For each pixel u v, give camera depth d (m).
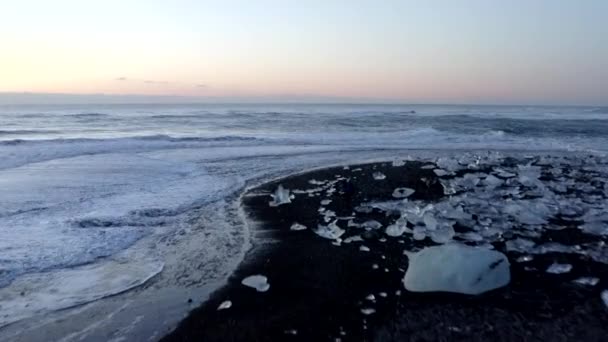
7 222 7.39
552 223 7.35
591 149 18.81
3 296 4.79
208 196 9.55
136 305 4.61
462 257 4.98
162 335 4.02
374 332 3.98
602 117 45.81
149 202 8.89
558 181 11.25
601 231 6.83
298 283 5.07
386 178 11.48
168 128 29.14
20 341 3.96
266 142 20.75
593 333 3.90
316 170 12.91
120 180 11.17
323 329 4.05
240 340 3.91
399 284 5.01
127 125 31.62
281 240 6.64
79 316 4.39
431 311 4.34
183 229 7.21
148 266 5.65
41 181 10.84
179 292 4.90
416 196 9.52
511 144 20.84
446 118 40.91
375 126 30.62
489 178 10.89
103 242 6.48
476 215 7.80
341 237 6.76
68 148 16.80
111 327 4.18
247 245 6.42
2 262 5.65
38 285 5.07
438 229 6.78
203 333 4.04
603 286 4.87
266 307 4.50
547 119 39.97
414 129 27.45
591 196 9.44
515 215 7.73
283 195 9.03
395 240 6.57
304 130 27.45
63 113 49.06
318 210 8.40
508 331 3.95
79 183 10.70
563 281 5.00
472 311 4.33
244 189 10.40
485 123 33.69
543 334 3.89
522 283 4.95
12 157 14.52
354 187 10.34
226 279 5.21
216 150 17.81
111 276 5.34
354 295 4.73
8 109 66.75
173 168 13.29
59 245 6.32
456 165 13.28
